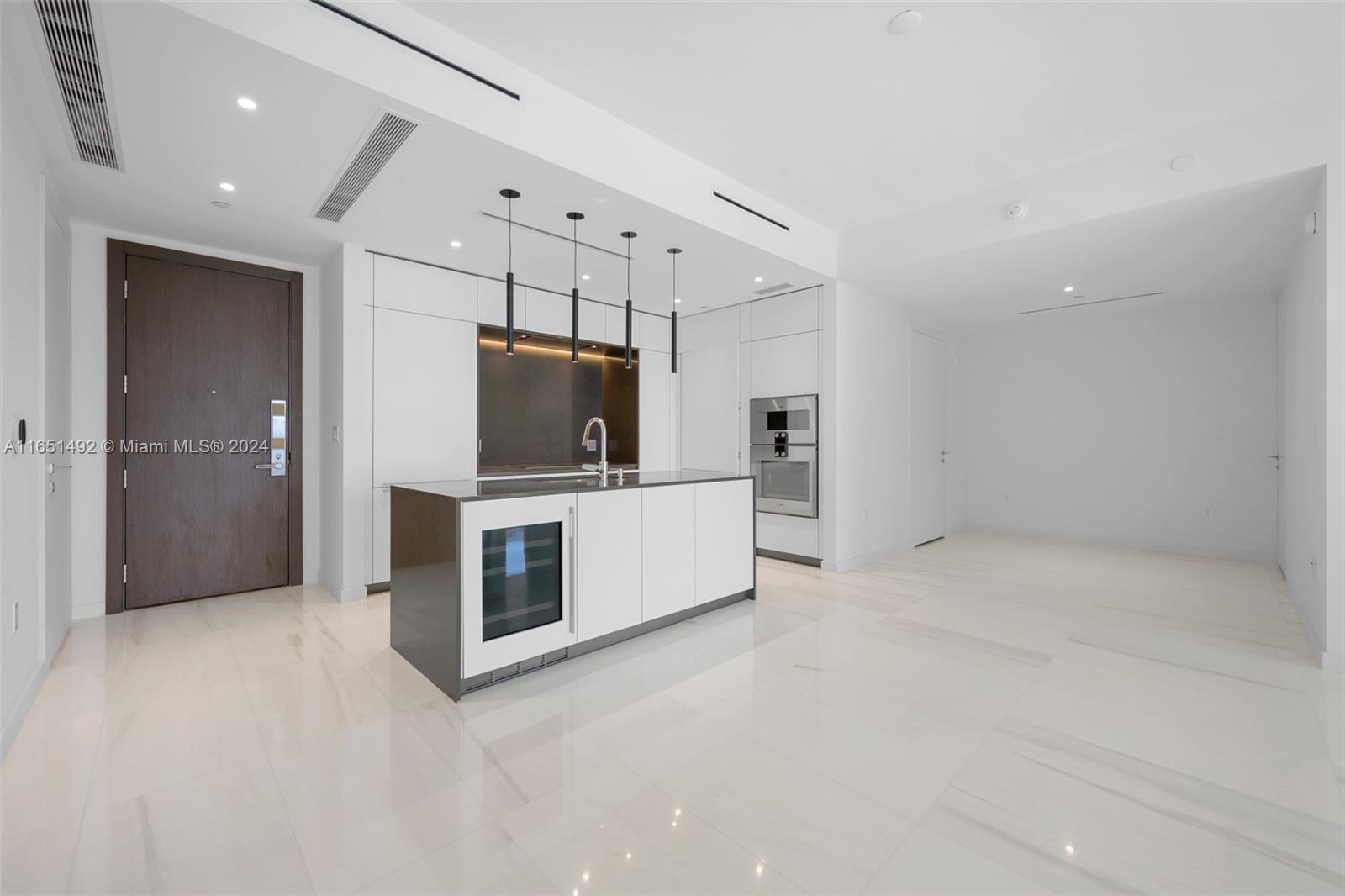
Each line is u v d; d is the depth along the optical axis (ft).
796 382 17.62
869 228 15.56
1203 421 19.06
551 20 8.02
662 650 10.50
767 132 10.93
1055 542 21.70
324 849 5.34
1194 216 11.53
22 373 7.81
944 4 7.73
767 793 6.25
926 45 8.55
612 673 9.43
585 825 5.70
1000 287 16.90
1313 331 10.84
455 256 14.23
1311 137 9.57
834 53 8.71
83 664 9.62
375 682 9.02
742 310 19.20
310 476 14.98
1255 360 18.15
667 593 11.55
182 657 9.95
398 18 7.72
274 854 5.27
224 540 13.78
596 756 6.95
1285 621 12.15
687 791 6.27
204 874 5.02
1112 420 20.93
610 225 12.16
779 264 14.83
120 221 11.80
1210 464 18.92
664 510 11.49
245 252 13.82
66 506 11.00
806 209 14.61
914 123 10.60
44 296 8.89
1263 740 7.36
